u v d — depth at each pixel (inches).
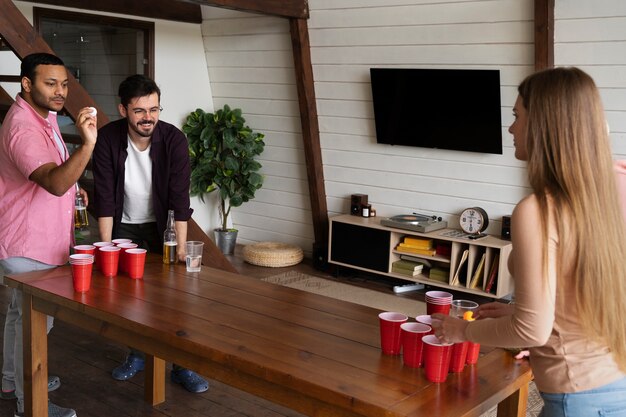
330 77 241.4
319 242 254.8
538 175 59.9
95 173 125.6
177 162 124.7
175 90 263.1
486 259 208.5
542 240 57.9
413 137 226.5
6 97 189.9
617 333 58.8
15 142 109.5
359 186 247.0
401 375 70.7
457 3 207.0
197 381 132.7
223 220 273.9
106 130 124.6
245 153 260.5
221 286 103.9
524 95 61.9
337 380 68.6
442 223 226.5
